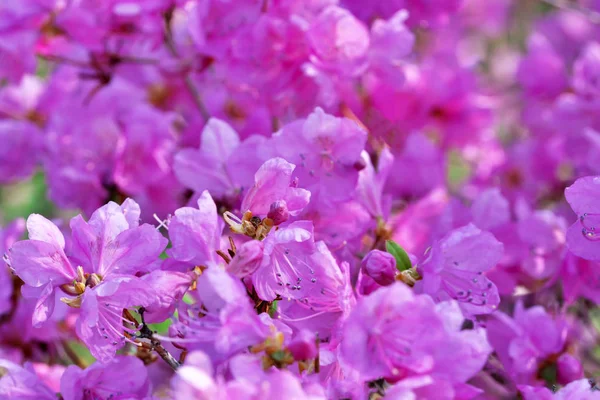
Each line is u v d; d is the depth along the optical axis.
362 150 0.55
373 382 0.50
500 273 0.60
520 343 0.57
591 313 0.66
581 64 0.71
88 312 0.50
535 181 0.81
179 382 0.47
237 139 0.57
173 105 0.75
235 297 0.49
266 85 0.62
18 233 0.64
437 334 0.49
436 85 0.72
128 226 0.52
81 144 0.69
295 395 0.47
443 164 0.71
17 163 0.72
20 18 0.68
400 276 0.53
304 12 0.62
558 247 0.61
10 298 0.63
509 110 1.03
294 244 0.51
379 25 0.62
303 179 0.55
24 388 0.53
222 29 0.62
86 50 0.71
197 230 0.51
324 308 0.52
